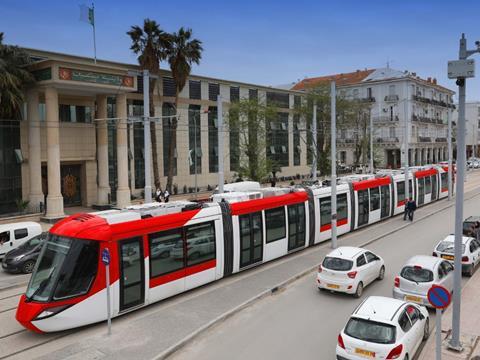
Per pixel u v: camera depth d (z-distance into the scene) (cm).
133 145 4147
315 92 5544
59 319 1250
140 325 1351
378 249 2344
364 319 1068
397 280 1459
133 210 1520
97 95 3544
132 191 4153
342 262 1593
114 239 1355
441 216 3422
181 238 1569
